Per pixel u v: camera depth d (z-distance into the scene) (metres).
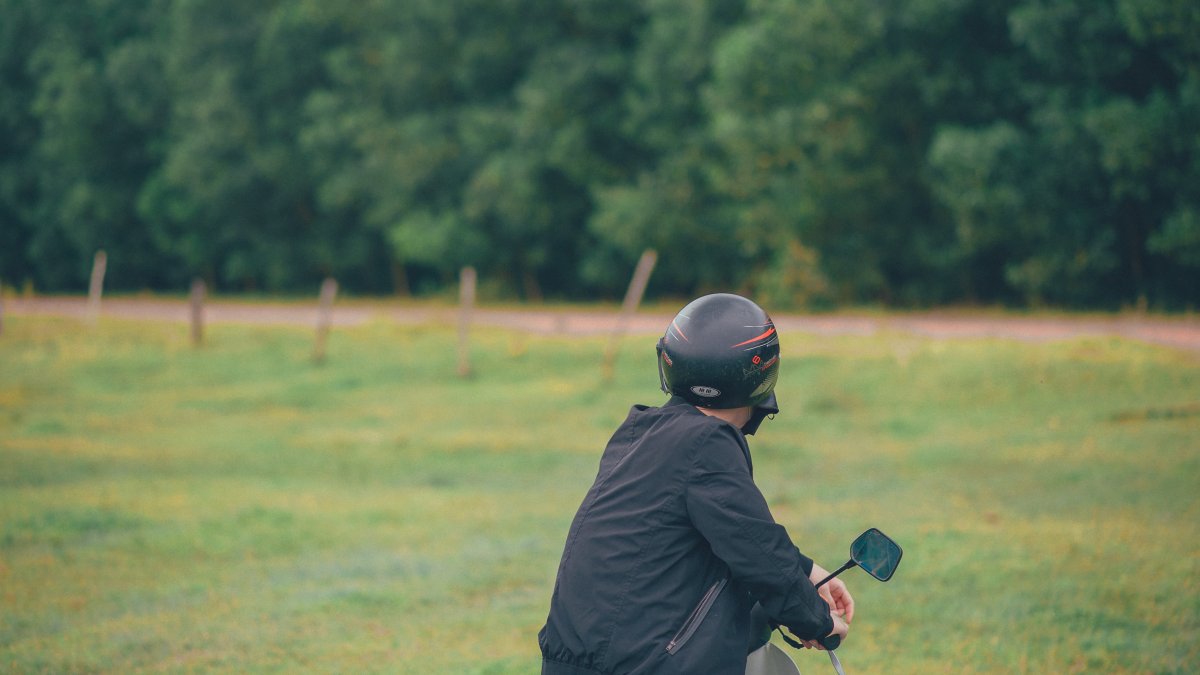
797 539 10.14
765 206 37.09
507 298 48.91
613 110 45.97
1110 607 7.82
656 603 3.64
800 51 34.81
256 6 56.97
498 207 46.75
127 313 41.25
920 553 9.37
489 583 9.06
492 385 23.33
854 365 20.06
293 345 29.55
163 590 8.97
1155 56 31.47
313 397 22.48
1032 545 9.39
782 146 35.47
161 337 31.67
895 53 35.25
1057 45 30.80
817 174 35.72
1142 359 17.80
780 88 36.09
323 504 12.51
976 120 35.25
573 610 3.71
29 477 14.22
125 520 11.49
